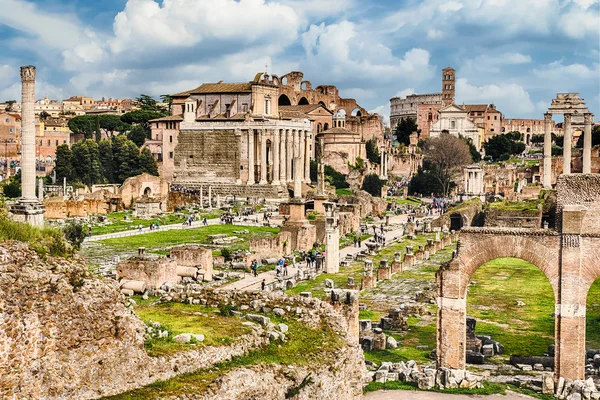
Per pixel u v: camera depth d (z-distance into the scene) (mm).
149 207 173250
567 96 123000
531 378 48188
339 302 49125
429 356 53188
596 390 44750
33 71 81312
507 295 79625
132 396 28078
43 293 27078
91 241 116875
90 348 28109
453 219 157500
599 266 46312
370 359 51969
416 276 94312
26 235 30266
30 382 26047
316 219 135875
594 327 63344
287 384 33000
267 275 93000
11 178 198125
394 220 183000
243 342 34719
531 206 135875
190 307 42281
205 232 136875
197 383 29891
